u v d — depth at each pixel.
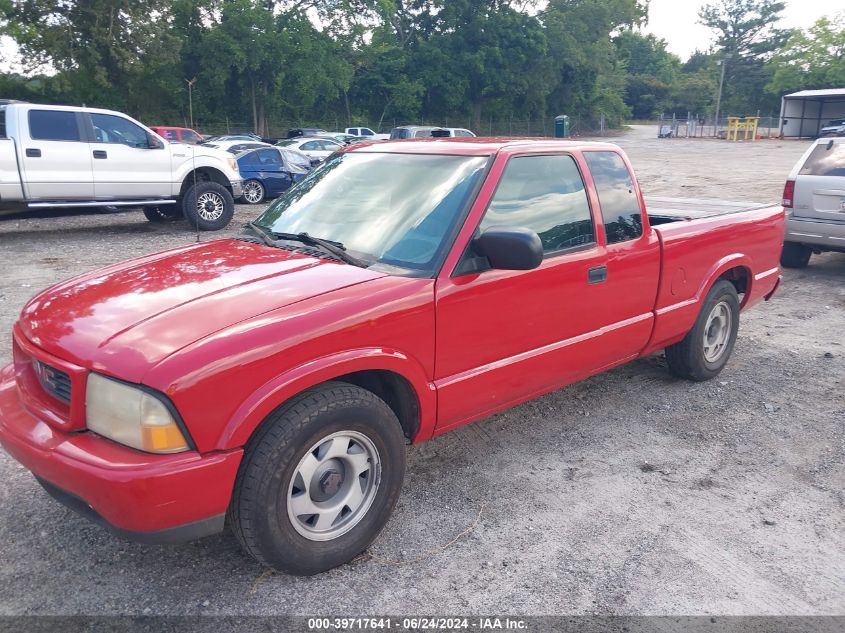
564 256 3.84
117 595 2.88
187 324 2.73
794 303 7.86
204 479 2.55
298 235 3.71
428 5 58.88
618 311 4.27
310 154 25.06
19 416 2.89
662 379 5.44
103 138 11.21
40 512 3.46
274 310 2.83
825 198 8.62
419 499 3.68
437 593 2.95
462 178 3.54
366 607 2.85
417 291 3.15
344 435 2.95
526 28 58.53
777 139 52.62
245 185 16.61
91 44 41.31
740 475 4.00
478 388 3.52
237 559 3.13
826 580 3.08
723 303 5.26
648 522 3.51
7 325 6.34
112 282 3.28
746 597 2.96
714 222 5.01
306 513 2.90
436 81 57.53
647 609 2.88
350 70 52.53
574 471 4.01
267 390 2.66
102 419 2.59
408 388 3.26
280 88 51.75
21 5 39.69
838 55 68.12
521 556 3.21
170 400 2.48
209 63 46.25
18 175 10.45
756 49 92.19
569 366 4.03
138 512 2.48
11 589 2.90
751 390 5.25
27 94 43.22
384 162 3.93
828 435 4.52
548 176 3.86
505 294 3.51
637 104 96.06
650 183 21.55
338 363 2.85
